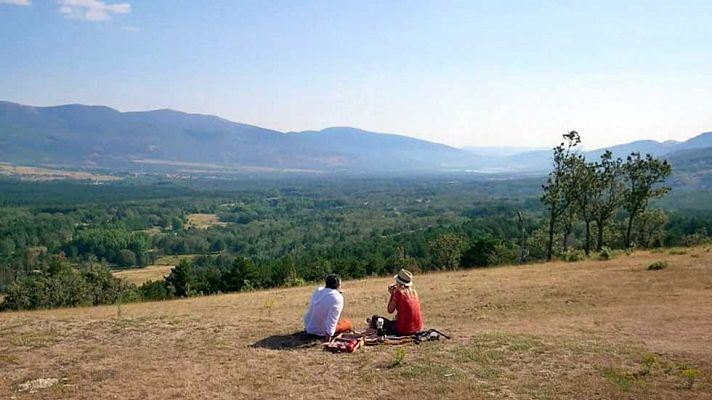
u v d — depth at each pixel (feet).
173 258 391.65
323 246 383.45
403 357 32.60
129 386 28.55
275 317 50.08
